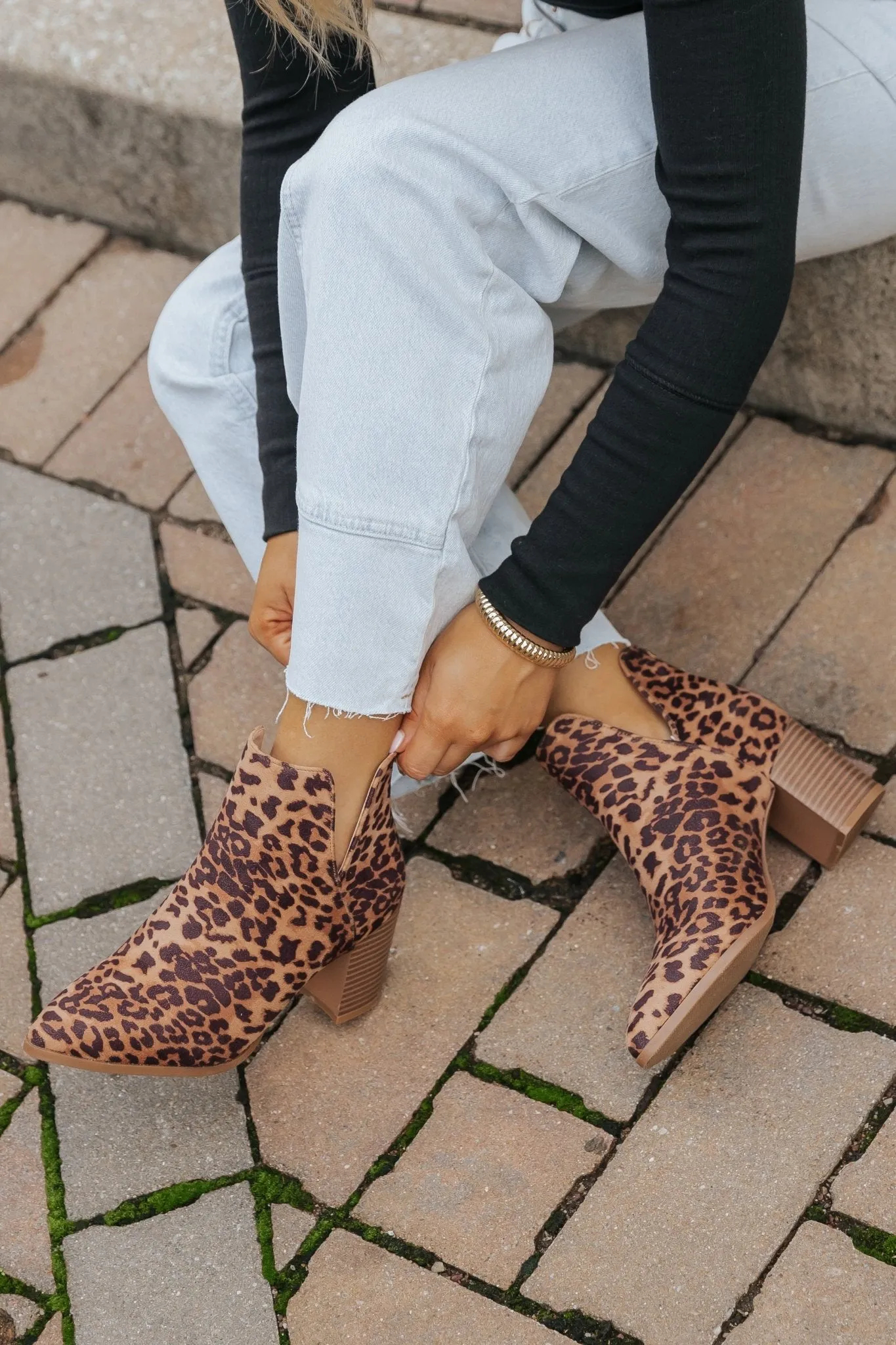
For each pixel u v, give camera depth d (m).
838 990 1.28
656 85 0.97
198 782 1.59
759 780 1.27
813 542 1.62
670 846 1.23
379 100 1.07
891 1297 1.10
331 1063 1.34
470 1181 1.24
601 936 1.37
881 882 1.34
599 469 1.05
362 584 1.05
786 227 0.98
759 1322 1.11
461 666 1.11
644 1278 1.15
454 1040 1.33
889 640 1.51
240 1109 1.32
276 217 1.27
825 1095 1.22
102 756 1.63
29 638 1.78
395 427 1.04
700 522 1.68
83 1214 1.27
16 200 2.36
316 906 1.16
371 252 1.03
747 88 0.94
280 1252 1.22
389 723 1.13
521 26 1.83
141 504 1.89
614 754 1.28
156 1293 1.21
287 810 1.10
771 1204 1.17
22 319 2.18
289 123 1.27
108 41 2.08
